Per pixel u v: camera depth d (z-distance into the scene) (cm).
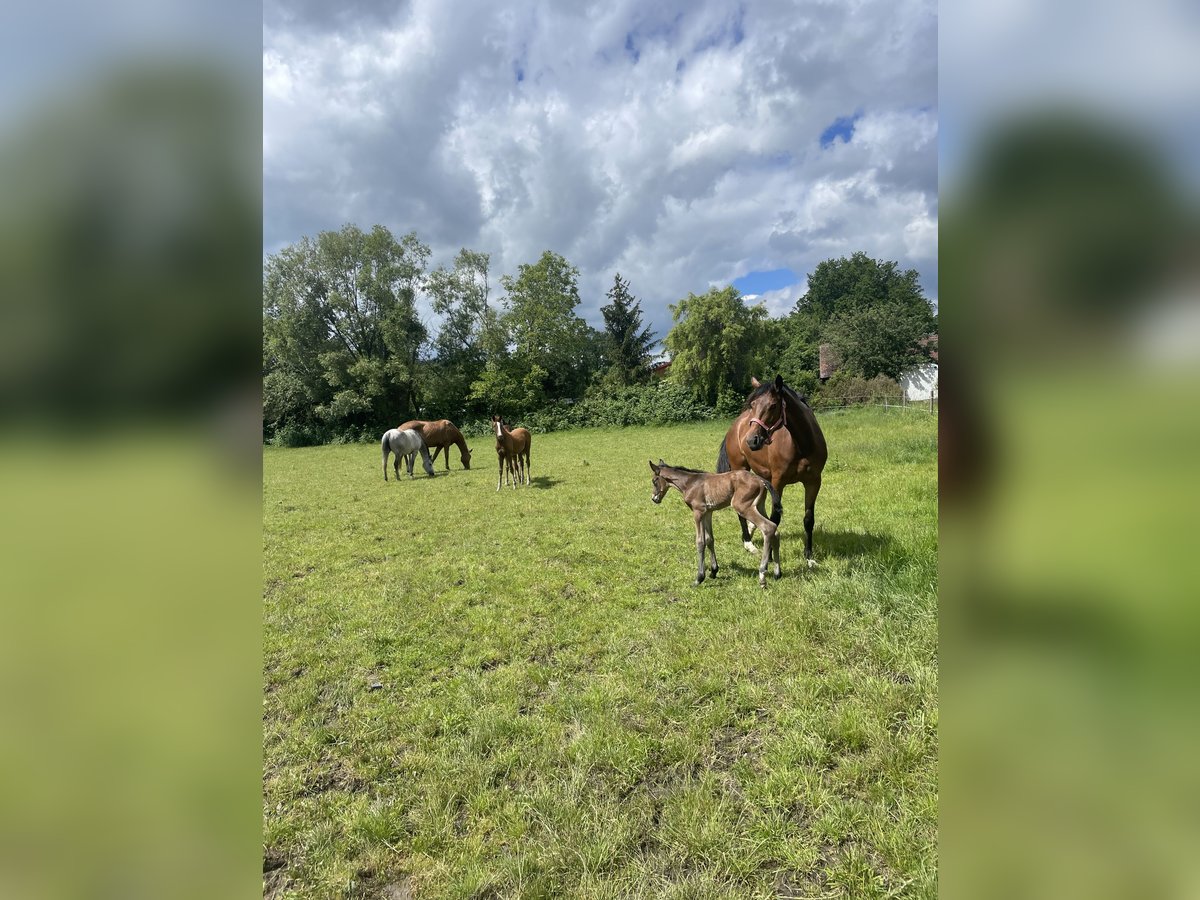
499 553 615
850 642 336
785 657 329
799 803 227
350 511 893
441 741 286
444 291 2981
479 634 409
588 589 483
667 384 2839
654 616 415
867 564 443
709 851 207
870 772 235
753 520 442
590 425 2714
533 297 3120
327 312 2648
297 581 554
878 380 2416
